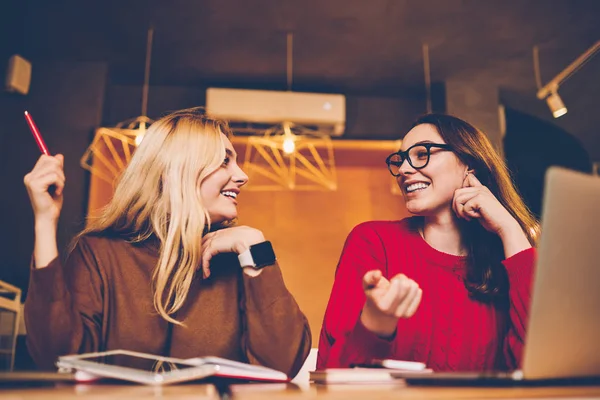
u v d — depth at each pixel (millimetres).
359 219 4766
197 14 3746
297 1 3607
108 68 4395
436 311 1303
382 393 595
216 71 4449
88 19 3818
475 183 1386
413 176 1409
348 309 1297
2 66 4297
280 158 4711
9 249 3904
